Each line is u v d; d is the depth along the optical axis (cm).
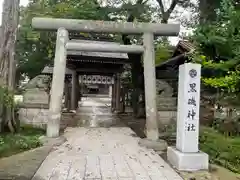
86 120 1363
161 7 1470
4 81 831
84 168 551
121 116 1584
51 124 806
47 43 1448
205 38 918
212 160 636
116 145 775
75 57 1384
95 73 1881
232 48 866
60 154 658
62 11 1121
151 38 843
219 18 1004
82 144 777
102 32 846
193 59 888
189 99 585
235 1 927
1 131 816
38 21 823
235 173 550
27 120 1044
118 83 1762
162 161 621
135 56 1428
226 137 766
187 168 559
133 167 568
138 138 894
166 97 1073
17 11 857
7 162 579
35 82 1087
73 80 1723
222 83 809
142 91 1505
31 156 630
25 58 1565
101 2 1229
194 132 583
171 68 1491
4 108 835
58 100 820
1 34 841
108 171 537
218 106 936
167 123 1053
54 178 490
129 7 1211
